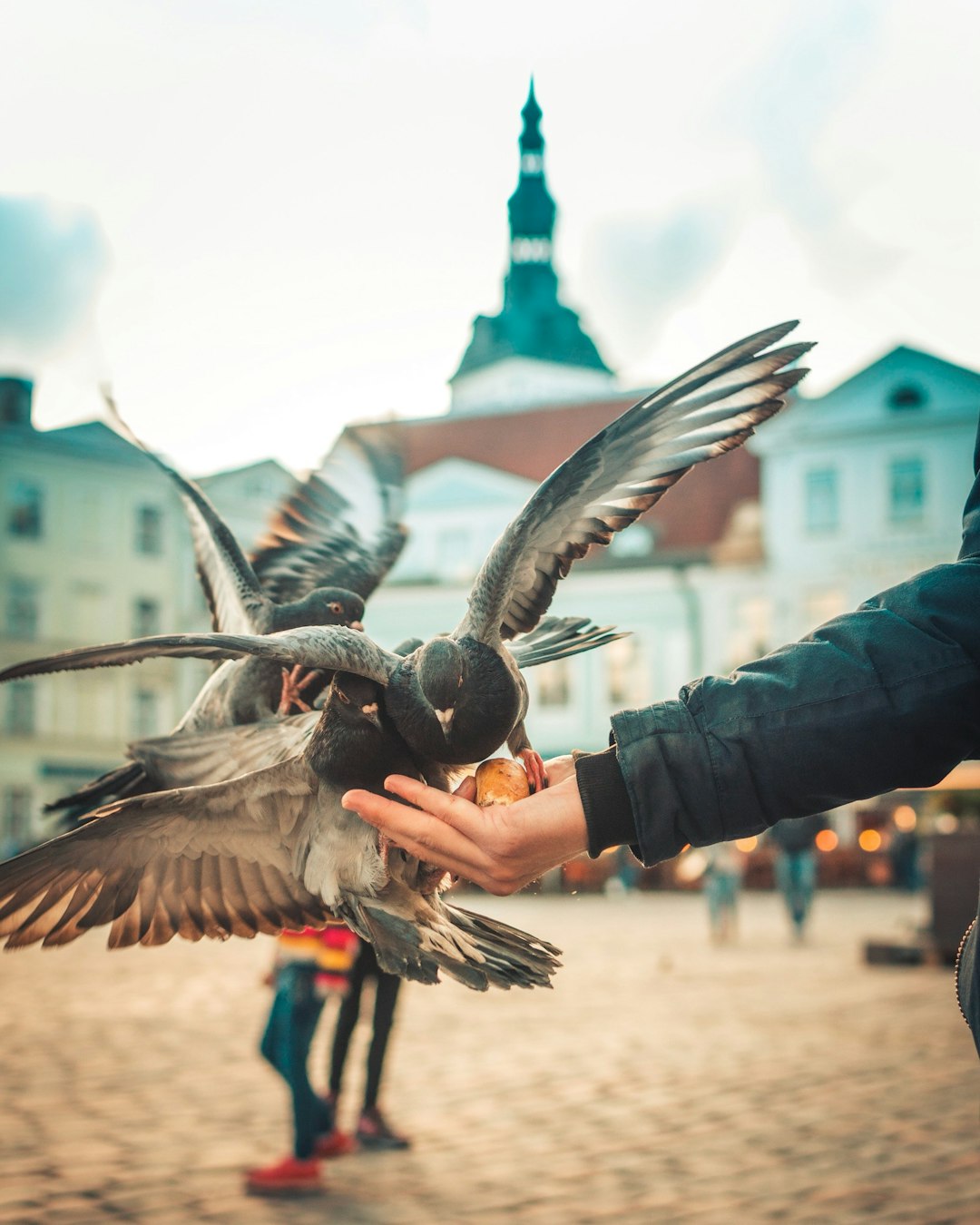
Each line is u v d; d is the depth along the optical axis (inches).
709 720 76.3
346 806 83.0
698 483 1728.6
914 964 560.4
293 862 100.3
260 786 99.3
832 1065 323.0
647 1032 382.3
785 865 703.7
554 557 100.7
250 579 133.9
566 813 77.9
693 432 96.3
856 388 1649.9
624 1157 237.5
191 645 82.6
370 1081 247.3
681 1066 325.4
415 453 1876.2
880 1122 261.1
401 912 97.2
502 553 99.0
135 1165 231.0
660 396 96.3
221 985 495.8
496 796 89.4
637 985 497.7
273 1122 265.1
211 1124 262.4
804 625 1644.9
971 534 76.9
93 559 1904.5
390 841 96.3
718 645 1656.0
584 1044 360.5
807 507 1658.5
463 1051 351.3
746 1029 385.1
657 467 97.3
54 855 97.9
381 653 97.8
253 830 100.4
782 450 1675.7
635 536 1692.9
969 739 74.5
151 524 1952.5
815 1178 221.1
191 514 139.6
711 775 75.3
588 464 97.8
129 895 100.6
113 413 140.9
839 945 685.3
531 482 1744.6
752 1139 249.3
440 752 96.6
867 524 1635.1
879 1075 309.3
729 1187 216.4
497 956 95.8
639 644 1673.2
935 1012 416.2
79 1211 203.0
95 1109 275.4
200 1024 394.6
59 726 1844.2
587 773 78.1
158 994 469.7
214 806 99.3
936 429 1619.1
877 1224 195.0
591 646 128.0
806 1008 429.7
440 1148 245.3
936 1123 259.0
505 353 2778.1
